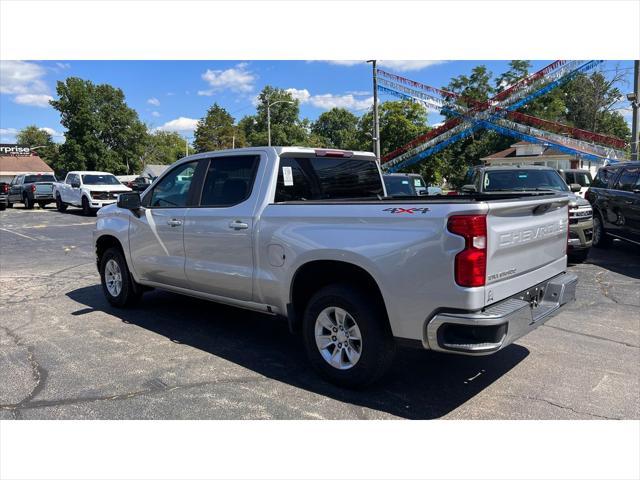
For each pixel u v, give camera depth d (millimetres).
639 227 9344
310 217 4066
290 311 4309
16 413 3602
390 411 3633
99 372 4336
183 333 5426
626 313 6102
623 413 3584
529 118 30172
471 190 10070
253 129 97125
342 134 106625
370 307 3768
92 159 66938
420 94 29500
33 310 6414
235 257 4676
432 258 3359
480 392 3938
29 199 25906
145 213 5676
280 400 3801
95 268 9492
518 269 3689
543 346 4973
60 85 65312
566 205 4406
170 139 117188
